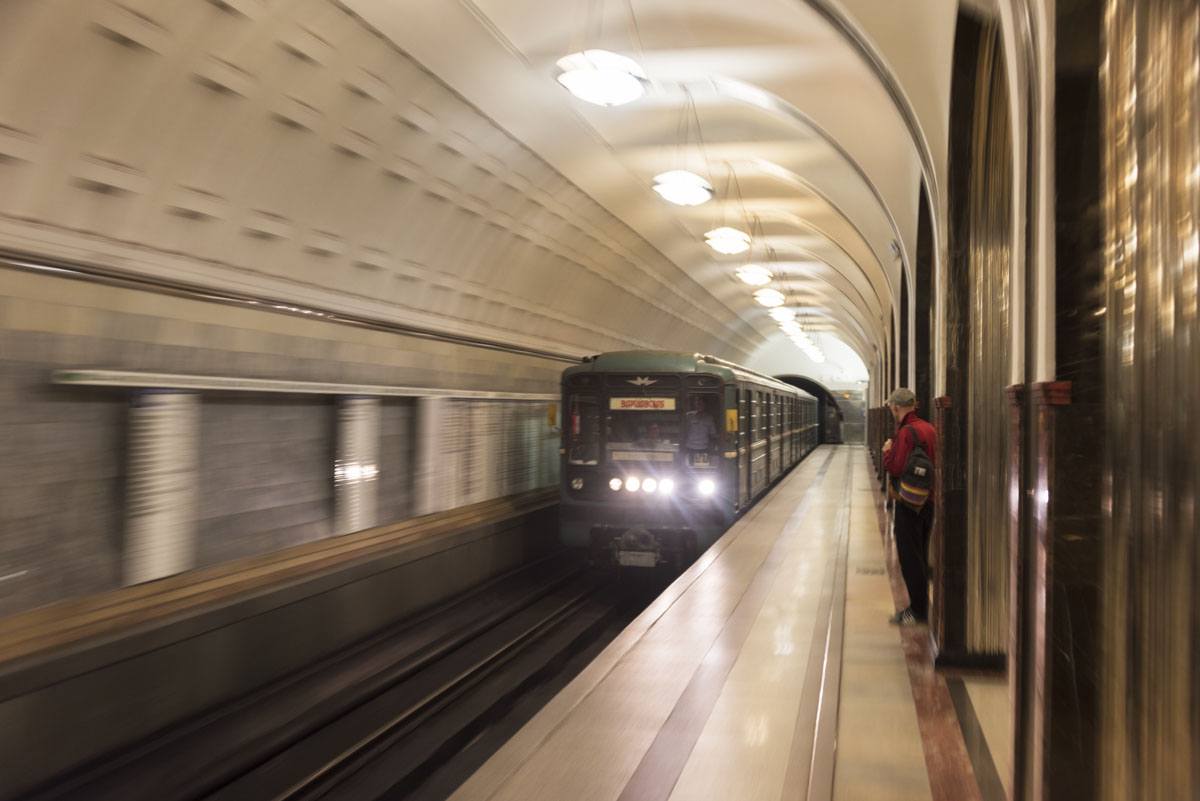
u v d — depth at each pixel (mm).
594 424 11492
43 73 4645
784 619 6910
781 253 18953
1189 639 2014
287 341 7340
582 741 4363
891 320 18406
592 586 12133
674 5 7090
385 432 8984
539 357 13438
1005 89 5441
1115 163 2602
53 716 4875
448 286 10062
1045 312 2734
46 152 4902
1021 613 3090
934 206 6875
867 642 6301
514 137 9156
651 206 13680
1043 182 2783
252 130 6137
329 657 7594
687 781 3885
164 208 5836
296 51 6004
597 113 9680
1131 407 2455
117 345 5617
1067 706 2633
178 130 5609
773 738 4402
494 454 11617
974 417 5750
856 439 42188
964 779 3949
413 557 9062
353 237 7953
